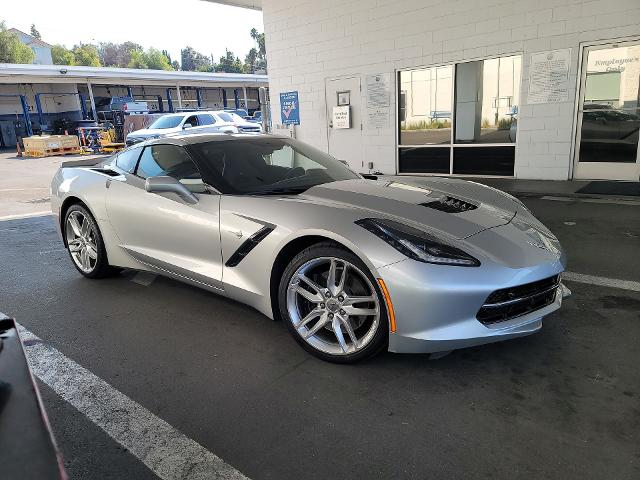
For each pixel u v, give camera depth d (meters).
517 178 8.49
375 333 2.42
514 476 1.77
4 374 0.87
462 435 2.00
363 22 9.64
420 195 2.98
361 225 2.46
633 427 2.01
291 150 3.75
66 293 3.85
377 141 10.10
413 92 9.41
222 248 3.00
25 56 55.59
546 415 2.11
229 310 3.40
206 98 40.94
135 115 21.70
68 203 4.20
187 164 3.34
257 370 2.58
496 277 2.30
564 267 2.64
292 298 2.71
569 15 7.42
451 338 2.29
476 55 8.45
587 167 7.87
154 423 2.15
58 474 0.71
